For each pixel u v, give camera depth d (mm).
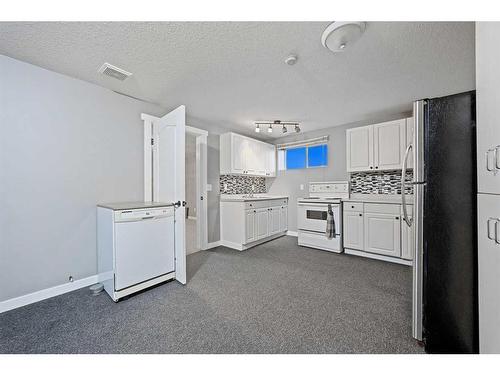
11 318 1690
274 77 2266
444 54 1873
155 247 2215
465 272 1262
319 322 1617
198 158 3750
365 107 3127
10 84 1880
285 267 2768
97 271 2385
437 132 1339
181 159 2311
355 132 3525
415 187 1394
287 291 2113
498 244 894
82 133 2297
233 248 3725
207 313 1740
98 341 1422
